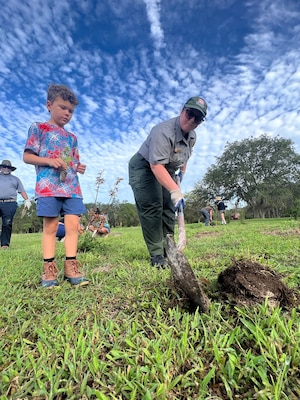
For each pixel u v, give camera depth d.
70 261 2.22
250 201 33.94
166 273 2.19
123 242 5.26
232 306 1.47
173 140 2.45
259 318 1.29
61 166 2.21
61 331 1.38
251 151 33.16
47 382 1.02
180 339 1.22
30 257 3.68
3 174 5.48
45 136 2.31
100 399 0.90
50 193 2.21
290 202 31.05
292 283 1.80
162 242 2.84
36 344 1.28
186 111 2.32
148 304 1.61
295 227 6.16
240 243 3.79
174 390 0.95
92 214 6.64
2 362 1.15
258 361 1.03
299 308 1.42
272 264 2.32
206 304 1.44
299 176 31.42
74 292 1.97
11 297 1.91
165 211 3.10
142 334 1.30
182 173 2.97
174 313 1.45
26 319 1.58
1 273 2.65
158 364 1.05
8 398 0.95
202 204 35.72
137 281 2.07
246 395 0.91
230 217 16.59
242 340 1.20
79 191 2.40
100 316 1.55
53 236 2.27
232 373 0.99
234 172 33.22
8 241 5.53
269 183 31.70
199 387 0.96
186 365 1.08
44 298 1.91
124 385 0.96
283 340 1.13
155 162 2.37
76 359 1.14
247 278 1.53
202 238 5.13
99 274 2.45
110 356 1.12
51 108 2.39
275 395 0.86
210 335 1.23
